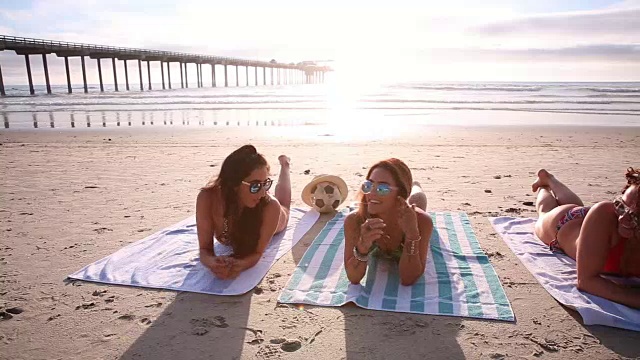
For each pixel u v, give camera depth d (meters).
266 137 12.33
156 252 3.84
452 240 4.13
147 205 5.46
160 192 6.12
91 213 5.12
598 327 2.68
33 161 8.77
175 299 3.07
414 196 4.35
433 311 2.87
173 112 21.25
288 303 3.00
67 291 3.17
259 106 24.97
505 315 2.81
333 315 2.85
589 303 2.88
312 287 3.21
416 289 3.17
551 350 2.46
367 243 3.00
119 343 2.54
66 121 17.34
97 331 2.66
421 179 6.88
